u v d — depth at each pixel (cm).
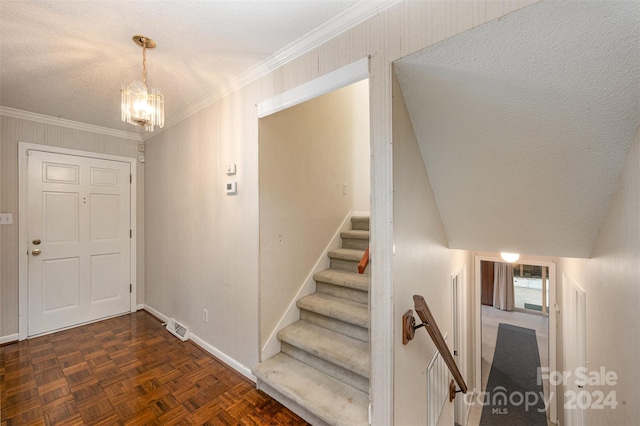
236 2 133
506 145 132
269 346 208
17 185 277
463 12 106
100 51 175
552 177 136
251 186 207
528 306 675
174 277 300
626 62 91
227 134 228
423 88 129
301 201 240
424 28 117
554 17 90
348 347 188
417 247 154
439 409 200
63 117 294
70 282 306
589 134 114
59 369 220
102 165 330
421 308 128
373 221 131
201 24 149
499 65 108
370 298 133
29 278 281
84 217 317
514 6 94
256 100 202
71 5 134
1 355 243
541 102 111
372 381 134
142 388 197
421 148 154
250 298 209
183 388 198
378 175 129
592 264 165
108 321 321
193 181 269
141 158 360
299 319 235
